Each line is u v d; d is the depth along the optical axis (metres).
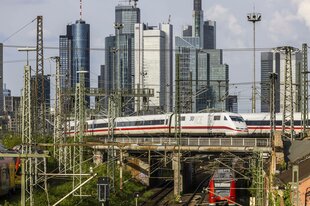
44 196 93.19
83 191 102.00
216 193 116.12
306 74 147.12
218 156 141.88
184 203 121.81
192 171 166.25
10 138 188.75
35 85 125.88
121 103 178.62
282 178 86.69
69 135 164.88
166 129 163.12
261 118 163.00
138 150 142.75
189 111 173.00
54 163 136.25
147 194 134.00
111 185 113.50
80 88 126.00
